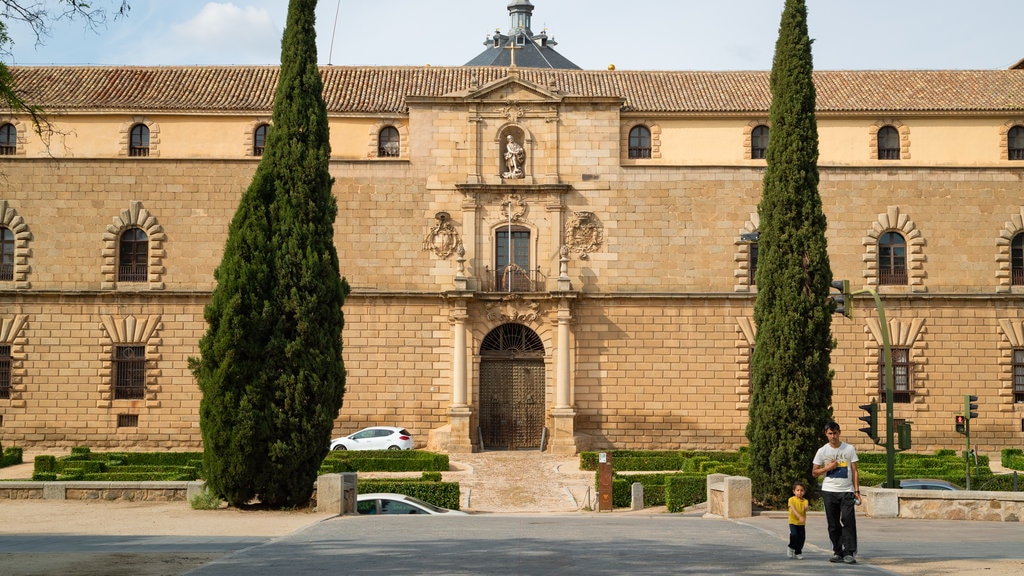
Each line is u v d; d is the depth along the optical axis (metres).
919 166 61.75
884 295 60.78
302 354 37.03
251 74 69.31
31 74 67.94
